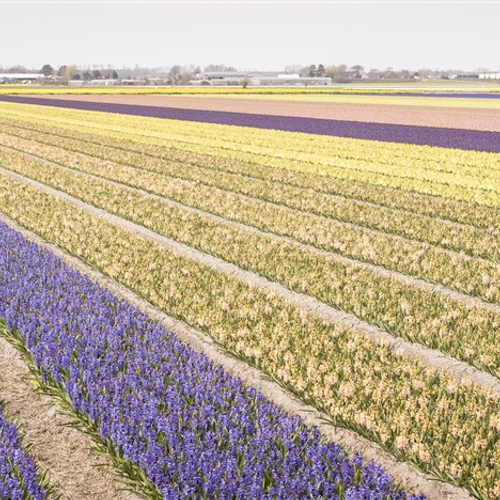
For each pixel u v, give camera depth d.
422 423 8.65
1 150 37.75
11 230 18.72
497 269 16.12
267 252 17.17
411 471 8.00
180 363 10.09
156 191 25.38
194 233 19.25
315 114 70.44
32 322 11.47
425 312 12.88
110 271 15.16
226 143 42.47
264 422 8.16
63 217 20.88
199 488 6.99
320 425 9.04
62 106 80.62
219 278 15.05
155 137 45.78
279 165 33.12
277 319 12.44
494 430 8.58
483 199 25.02
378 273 15.71
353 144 42.47
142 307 13.44
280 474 7.27
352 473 7.26
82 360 10.02
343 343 11.36
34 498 7.00
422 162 34.66
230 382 9.41
